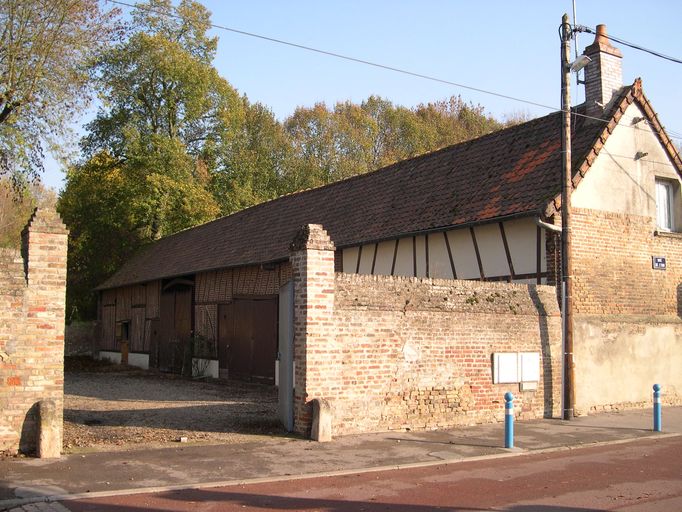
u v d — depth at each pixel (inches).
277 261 846.5
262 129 2009.1
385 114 2242.9
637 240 637.3
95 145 1509.6
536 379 546.0
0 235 1777.8
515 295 545.3
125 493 298.4
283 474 339.9
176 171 1478.8
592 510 279.1
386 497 299.6
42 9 581.6
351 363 453.7
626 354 613.3
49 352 377.7
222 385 861.8
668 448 433.4
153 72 1471.5
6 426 366.9
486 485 323.9
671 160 678.5
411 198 768.9
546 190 588.7
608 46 645.9
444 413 491.2
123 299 1393.9
